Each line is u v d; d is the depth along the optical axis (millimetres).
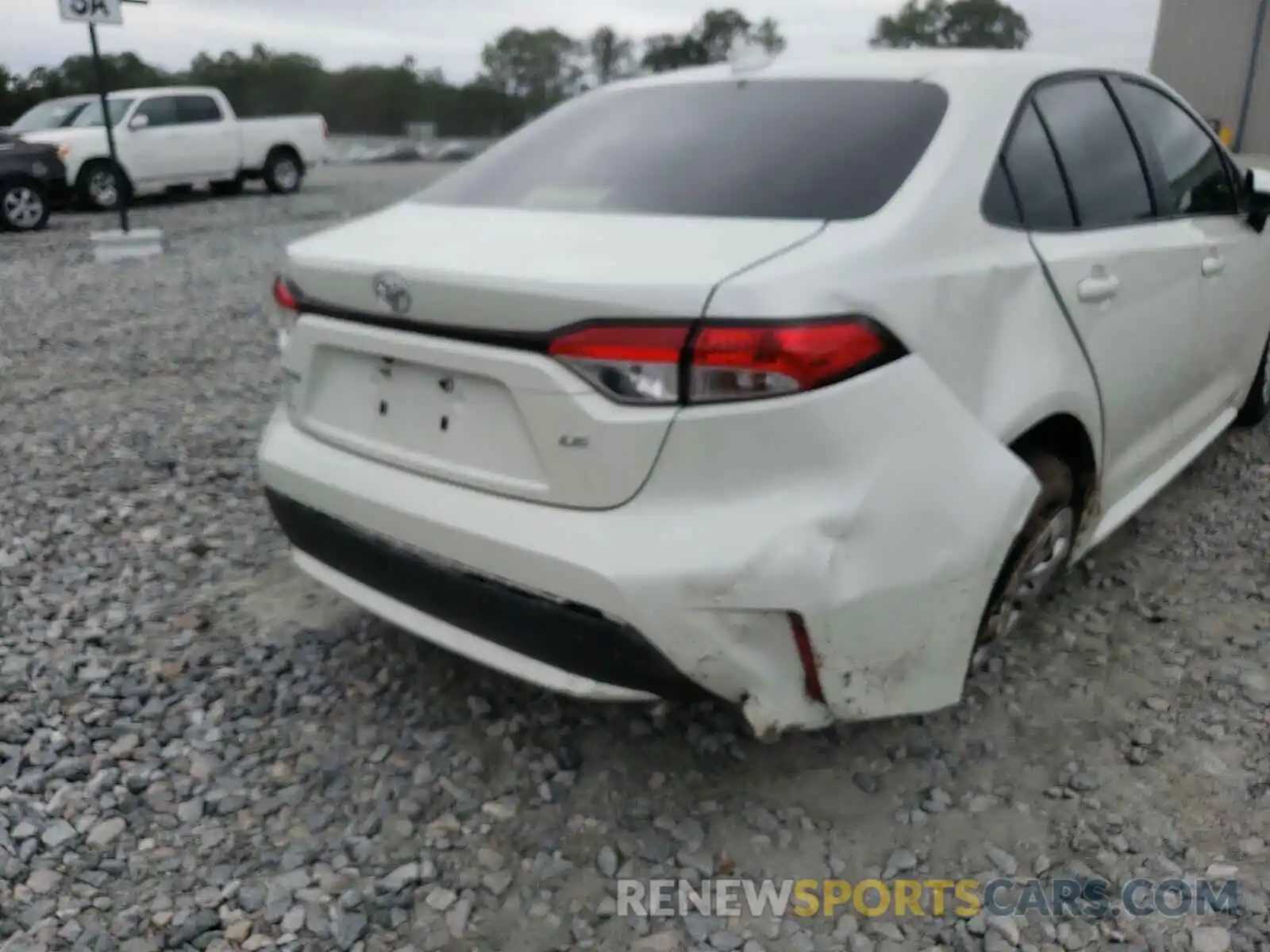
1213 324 3746
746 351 2057
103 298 8742
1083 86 3234
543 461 2234
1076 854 2451
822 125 2736
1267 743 2797
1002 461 2396
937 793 2646
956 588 2326
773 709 2256
